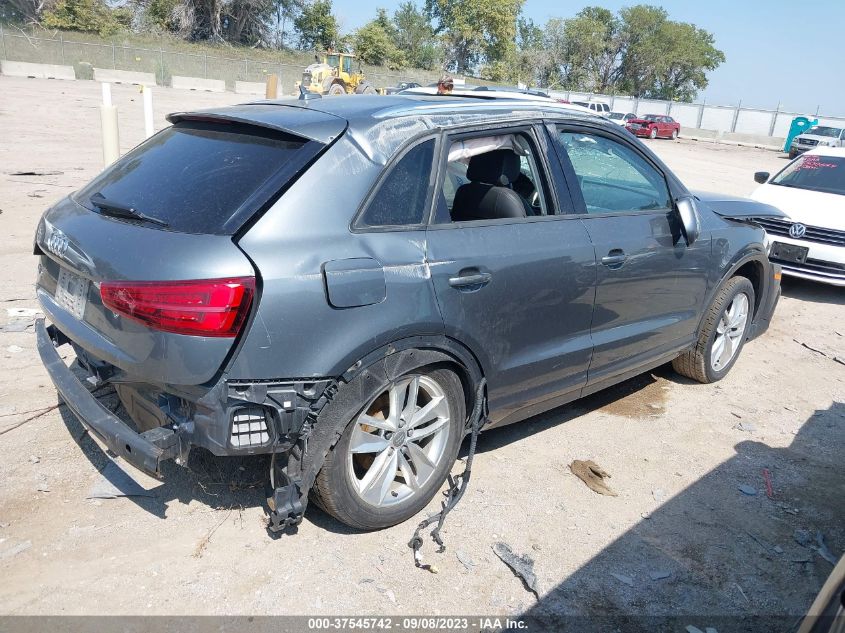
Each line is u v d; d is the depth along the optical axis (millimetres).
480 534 3352
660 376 5512
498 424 3783
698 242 4621
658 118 42844
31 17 50219
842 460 4348
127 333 2771
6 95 24906
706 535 3502
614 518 3582
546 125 3807
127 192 3162
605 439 4395
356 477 3285
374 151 3080
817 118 48156
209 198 2887
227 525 3264
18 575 2857
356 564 3078
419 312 3064
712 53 86438
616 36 86438
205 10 57719
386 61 66625
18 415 4043
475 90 4316
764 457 4316
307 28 63000
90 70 39938
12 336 5117
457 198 3539
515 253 3455
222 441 2760
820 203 8438
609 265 3949
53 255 3238
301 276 2750
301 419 2826
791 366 5945
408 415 3242
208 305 2613
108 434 2846
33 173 11164
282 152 3010
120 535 3137
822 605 1822
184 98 33125
